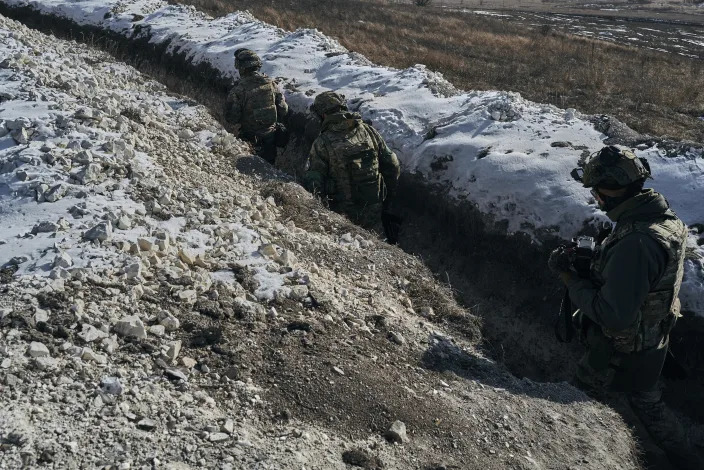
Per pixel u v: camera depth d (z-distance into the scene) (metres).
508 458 3.15
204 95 10.16
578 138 6.72
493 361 4.21
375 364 3.57
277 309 3.82
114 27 13.41
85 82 7.24
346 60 9.96
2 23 9.74
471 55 17.14
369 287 4.63
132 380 2.97
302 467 2.70
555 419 3.58
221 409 2.98
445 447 3.11
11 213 4.17
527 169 6.26
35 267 3.56
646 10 50.56
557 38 22.33
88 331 3.16
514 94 7.85
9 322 3.08
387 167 6.00
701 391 4.77
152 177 5.04
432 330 4.28
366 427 3.11
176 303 3.61
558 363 5.45
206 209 4.83
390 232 6.17
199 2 20.59
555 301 5.69
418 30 21.19
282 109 7.79
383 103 8.19
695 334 4.86
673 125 11.09
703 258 5.00
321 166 5.85
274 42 10.99
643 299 3.18
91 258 3.72
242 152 7.02
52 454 2.44
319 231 5.41
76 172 4.62
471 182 6.48
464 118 7.37
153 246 4.01
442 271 6.38
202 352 3.32
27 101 5.96
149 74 11.12
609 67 16.45
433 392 3.50
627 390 3.60
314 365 3.38
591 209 5.68
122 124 5.88
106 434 2.61
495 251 6.17
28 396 2.69
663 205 3.27
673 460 3.92
